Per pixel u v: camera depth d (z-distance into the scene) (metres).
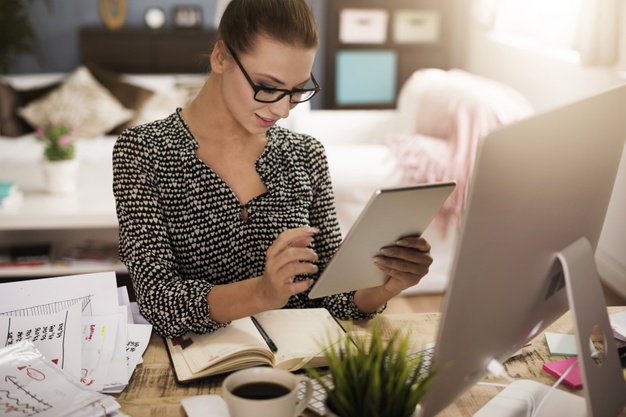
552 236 0.93
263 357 1.18
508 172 0.81
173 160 1.41
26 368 1.06
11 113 4.58
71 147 3.42
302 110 4.27
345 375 0.86
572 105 0.88
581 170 0.93
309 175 1.52
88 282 1.30
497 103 3.41
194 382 1.14
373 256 1.15
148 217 1.37
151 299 1.28
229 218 1.43
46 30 5.85
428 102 3.71
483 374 0.98
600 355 1.08
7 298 1.25
